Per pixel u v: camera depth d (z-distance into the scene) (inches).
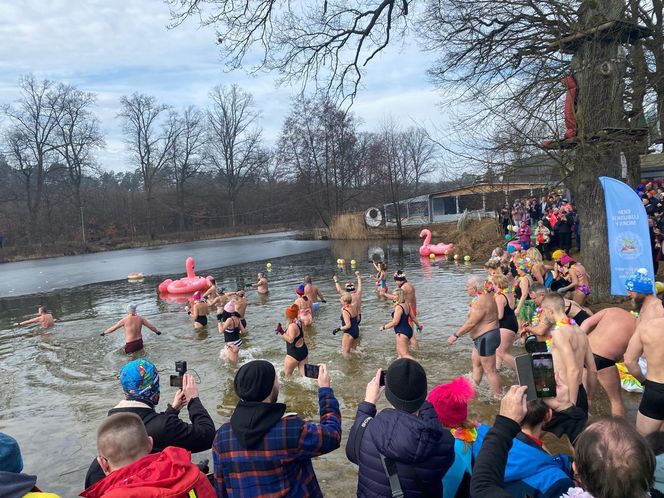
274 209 2881.4
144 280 1070.4
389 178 1945.1
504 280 305.3
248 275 1041.5
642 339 183.0
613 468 83.6
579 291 409.4
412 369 118.7
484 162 502.0
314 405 305.1
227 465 120.0
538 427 119.8
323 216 2279.8
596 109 434.6
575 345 194.9
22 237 2082.9
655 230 556.1
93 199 2449.6
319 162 2244.1
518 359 121.8
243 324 506.9
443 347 402.0
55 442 276.7
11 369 430.0
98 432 121.4
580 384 192.2
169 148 2477.9
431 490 112.6
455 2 517.3
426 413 118.6
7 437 111.0
